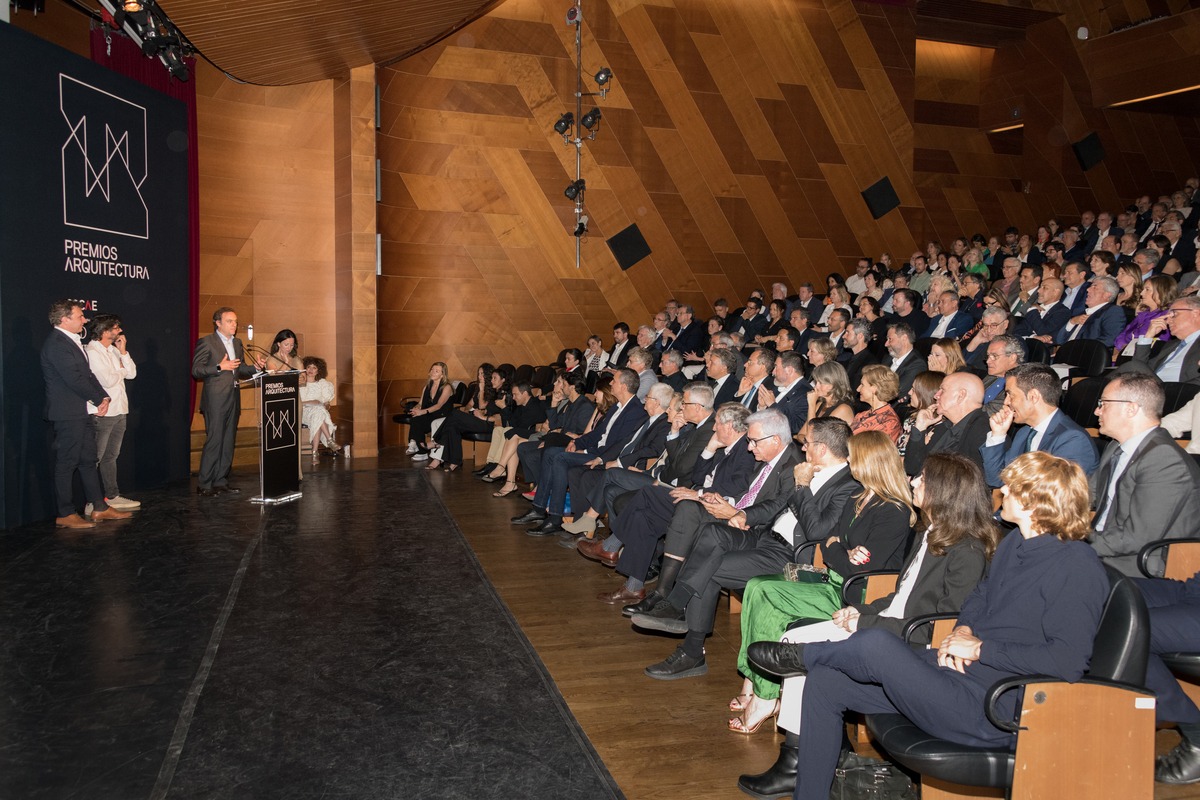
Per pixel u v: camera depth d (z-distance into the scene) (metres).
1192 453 3.75
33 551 5.29
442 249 10.05
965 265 9.68
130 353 7.04
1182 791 2.61
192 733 2.99
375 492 7.34
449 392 9.16
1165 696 2.51
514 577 4.97
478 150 10.17
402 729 3.04
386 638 3.94
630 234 10.76
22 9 7.19
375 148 9.14
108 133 6.67
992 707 2.08
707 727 3.11
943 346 4.80
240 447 8.52
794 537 3.73
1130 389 3.01
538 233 10.43
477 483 7.87
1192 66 11.63
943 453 2.71
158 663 3.61
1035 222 13.24
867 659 2.30
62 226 6.19
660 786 2.69
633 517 4.50
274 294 9.38
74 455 5.85
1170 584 2.83
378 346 9.53
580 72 10.11
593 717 3.18
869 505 3.12
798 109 11.43
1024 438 3.66
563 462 6.00
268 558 5.22
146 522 6.08
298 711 3.17
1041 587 2.22
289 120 9.35
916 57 13.15
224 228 9.11
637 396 6.15
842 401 4.75
